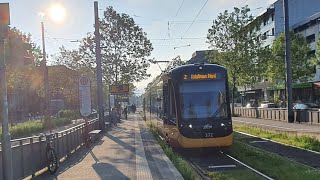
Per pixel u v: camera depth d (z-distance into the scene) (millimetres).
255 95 88375
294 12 71875
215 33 52781
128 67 40656
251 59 52344
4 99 7938
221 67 17781
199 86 17344
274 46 55688
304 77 56969
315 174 11203
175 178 10570
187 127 16672
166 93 19094
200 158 16281
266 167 13250
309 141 19750
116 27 40000
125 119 53688
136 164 13219
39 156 12375
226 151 17547
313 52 63156
